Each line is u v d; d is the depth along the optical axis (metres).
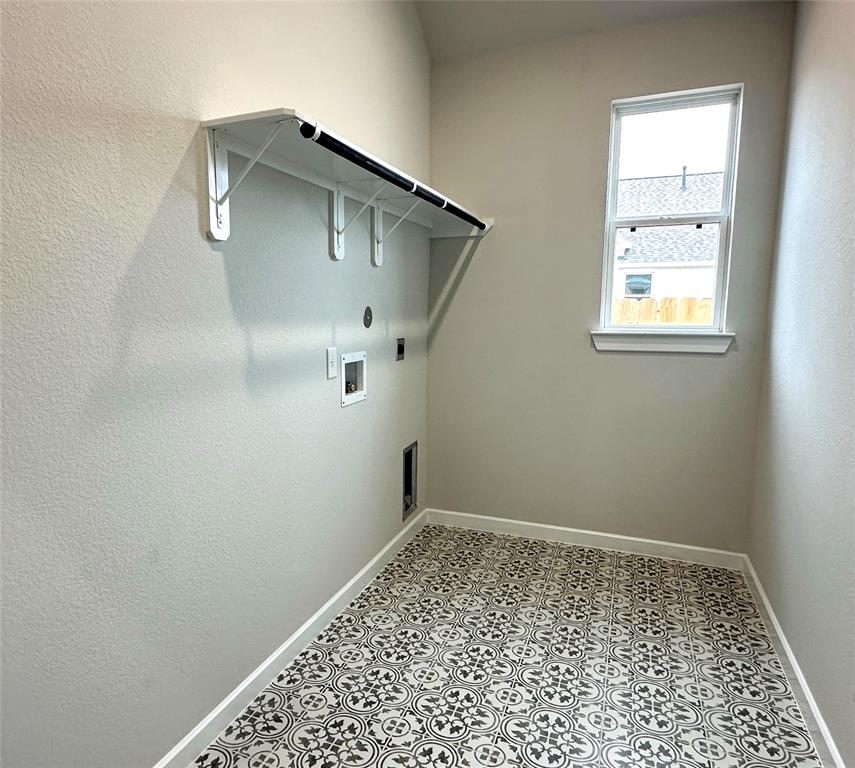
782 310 2.19
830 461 1.56
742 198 2.40
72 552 1.11
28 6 0.95
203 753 1.50
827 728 1.48
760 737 1.57
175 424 1.34
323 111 1.88
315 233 1.89
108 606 1.20
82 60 1.05
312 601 2.02
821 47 1.83
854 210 1.45
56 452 1.06
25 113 0.96
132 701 1.28
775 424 2.21
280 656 1.83
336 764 1.47
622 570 2.60
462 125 2.81
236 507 1.59
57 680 1.10
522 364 2.88
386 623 2.14
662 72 2.44
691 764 1.48
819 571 1.61
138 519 1.26
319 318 1.95
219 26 1.40
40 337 1.01
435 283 2.99
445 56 2.78
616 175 2.64
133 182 1.18
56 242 1.03
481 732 1.58
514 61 2.68
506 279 2.85
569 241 2.70
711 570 2.60
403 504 2.84
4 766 1.01
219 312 1.47
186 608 1.42
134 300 1.20
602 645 2.00
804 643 1.70
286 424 1.80
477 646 1.99
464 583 2.47
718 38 2.34
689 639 2.04
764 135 2.33
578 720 1.63
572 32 2.54
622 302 2.72
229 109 1.44
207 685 1.52
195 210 1.35
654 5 2.36
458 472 3.11
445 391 3.06
